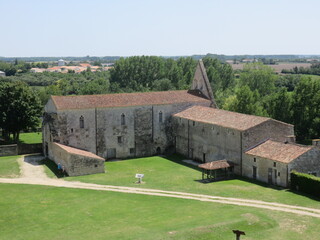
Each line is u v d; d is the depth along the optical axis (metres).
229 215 44.16
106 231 39.53
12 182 62.31
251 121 69.31
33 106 94.81
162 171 72.31
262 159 63.34
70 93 169.75
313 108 97.75
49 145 79.88
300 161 59.56
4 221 43.34
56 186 59.91
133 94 87.69
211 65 161.88
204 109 83.69
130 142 84.56
